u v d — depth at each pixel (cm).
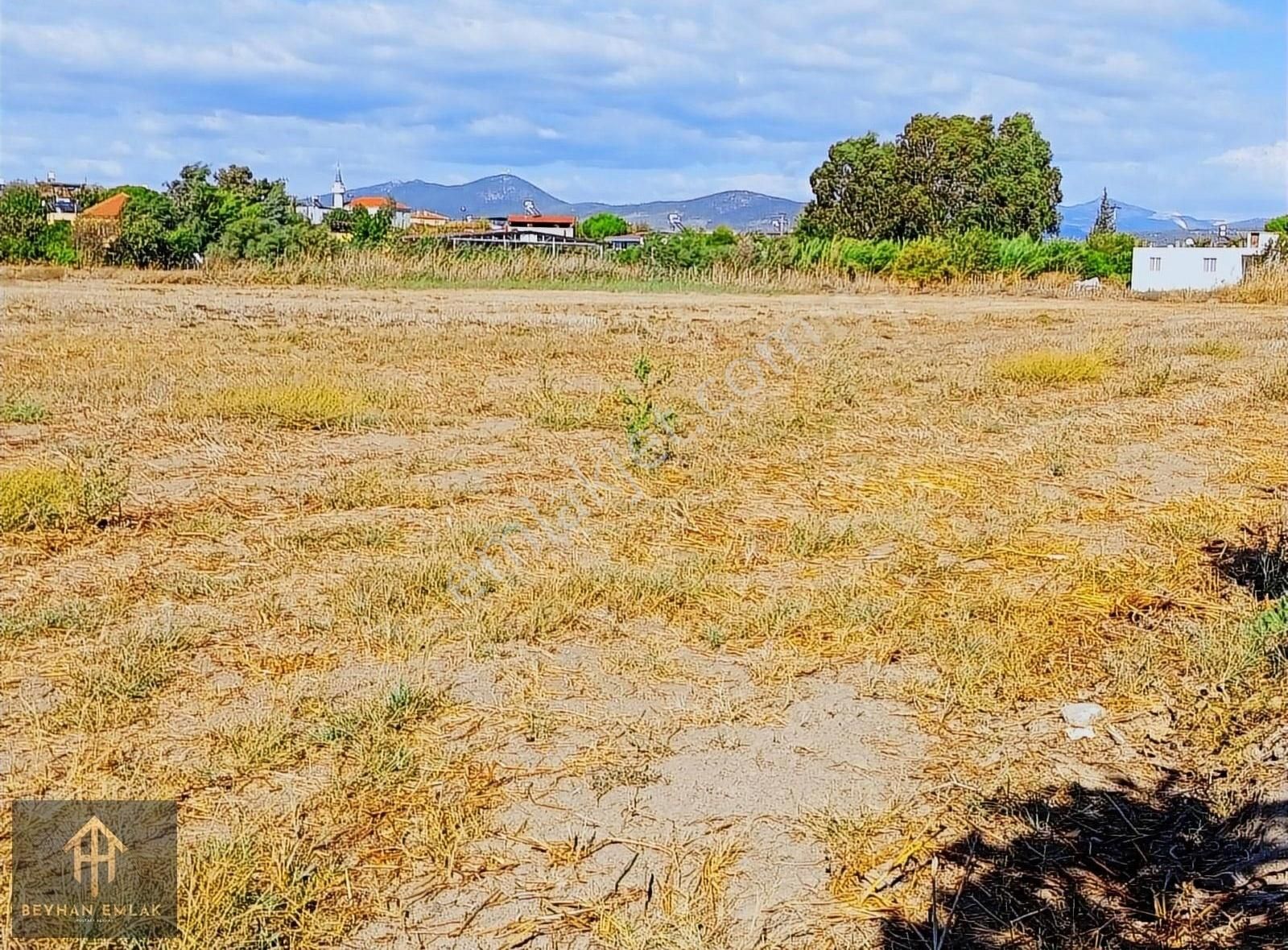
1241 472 768
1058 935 284
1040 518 651
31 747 367
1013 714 404
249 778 351
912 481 739
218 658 437
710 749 376
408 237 3372
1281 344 1625
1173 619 489
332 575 536
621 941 277
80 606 481
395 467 763
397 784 347
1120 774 363
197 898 285
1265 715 389
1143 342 1622
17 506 599
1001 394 1111
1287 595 482
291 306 2097
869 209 4838
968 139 4816
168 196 3516
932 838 326
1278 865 306
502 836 324
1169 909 294
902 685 423
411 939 281
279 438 864
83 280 2747
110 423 902
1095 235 4906
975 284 3391
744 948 278
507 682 422
